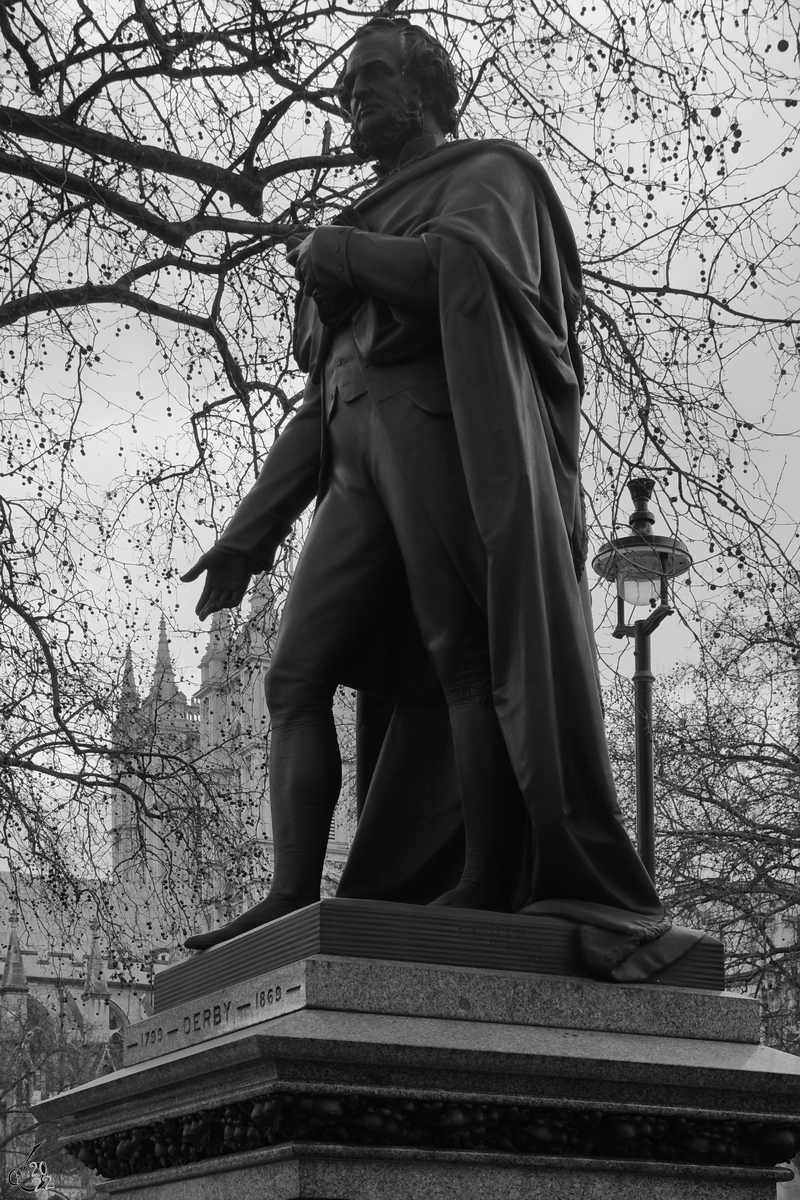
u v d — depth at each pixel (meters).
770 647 17.09
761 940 18.92
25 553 13.27
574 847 3.56
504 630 3.61
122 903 15.59
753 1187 3.37
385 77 4.34
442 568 3.80
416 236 3.93
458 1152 3.00
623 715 18.03
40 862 14.86
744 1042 3.50
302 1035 2.91
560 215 4.21
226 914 15.22
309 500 4.39
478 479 3.68
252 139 11.35
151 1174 3.44
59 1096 3.91
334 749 3.91
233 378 12.53
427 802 4.03
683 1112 3.27
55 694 13.73
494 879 3.70
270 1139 2.96
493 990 3.25
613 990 3.39
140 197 11.38
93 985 33.28
